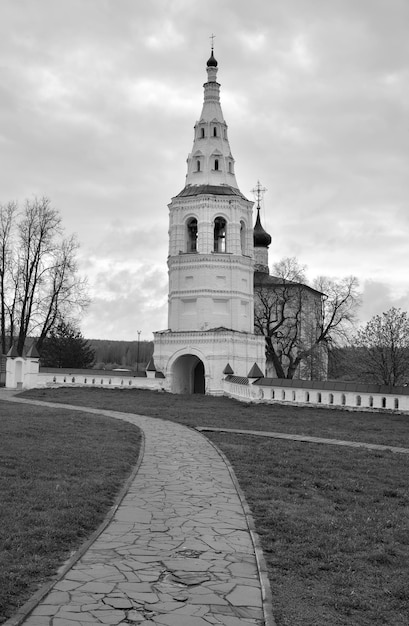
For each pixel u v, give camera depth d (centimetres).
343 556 1210
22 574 1032
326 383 4184
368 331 4559
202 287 5631
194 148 6072
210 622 901
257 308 7038
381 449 2453
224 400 4828
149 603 958
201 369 6088
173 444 2466
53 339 7344
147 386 5509
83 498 1533
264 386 4472
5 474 1733
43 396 4666
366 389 3969
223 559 1166
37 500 1480
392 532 1384
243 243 5919
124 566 1113
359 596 1022
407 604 998
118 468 1922
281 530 1363
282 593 1020
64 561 1123
